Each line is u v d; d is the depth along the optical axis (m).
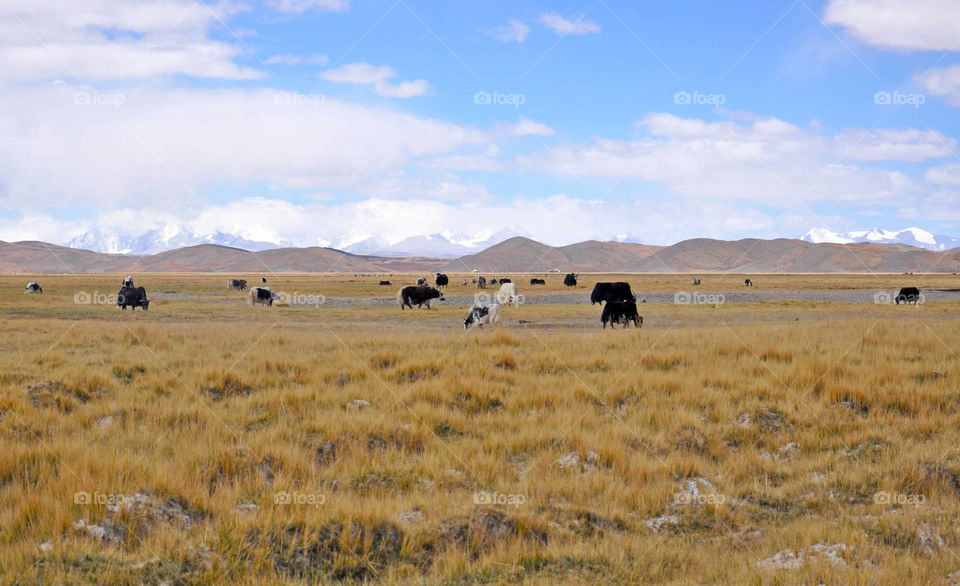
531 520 9.82
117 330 27.03
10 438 12.71
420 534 9.17
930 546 9.62
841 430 14.94
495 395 16.75
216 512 9.65
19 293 75.38
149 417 14.59
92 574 7.49
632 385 17.70
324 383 17.73
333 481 11.55
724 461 13.64
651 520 10.88
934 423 14.80
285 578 7.95
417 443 13.77
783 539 9.88
